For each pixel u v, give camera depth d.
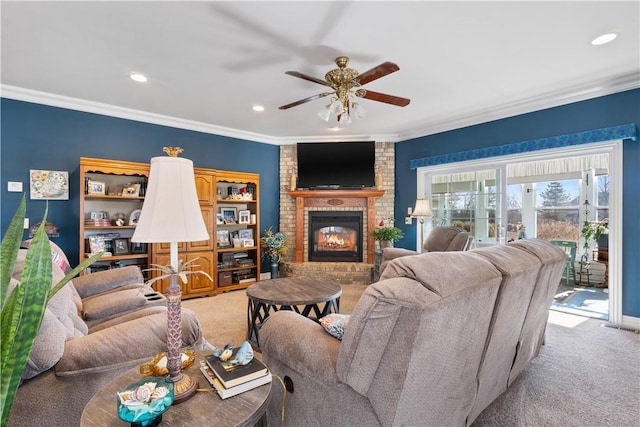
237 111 3.97
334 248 5.36
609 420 1.69
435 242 3.80
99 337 1.33
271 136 5.28
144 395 0.87
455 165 4.48
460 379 1.33
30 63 2.69
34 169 3.39
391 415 1.08
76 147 3.64
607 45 2.45
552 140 3.49
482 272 1.22
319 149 5.20
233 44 2.40
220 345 2.65
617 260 3.11
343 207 5.27
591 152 3.29
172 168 1.14
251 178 4.77
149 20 2.10
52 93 3.36
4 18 2.06
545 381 2.08
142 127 4.09
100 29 2.20
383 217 5.24
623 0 1.92
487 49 2.51
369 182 5.11
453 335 1.15
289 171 5.42
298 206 5.25
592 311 3.60
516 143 3.79
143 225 1.09
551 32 2.27
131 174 3.72
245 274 4.77
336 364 1.17
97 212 3.77
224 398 1.02
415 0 1.91
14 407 1.14
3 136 3.23
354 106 2.84
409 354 1.01
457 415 1.43
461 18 2.10
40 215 3.42
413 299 0.98
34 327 0.81
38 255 0.83
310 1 1.92
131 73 2.89
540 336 2.28
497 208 4.14
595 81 3.11
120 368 1.30
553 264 1.77
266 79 3.03
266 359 1.50
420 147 4.91
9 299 0.79
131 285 2.60
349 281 4.93
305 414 1.34
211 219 4.28
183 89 3.26
